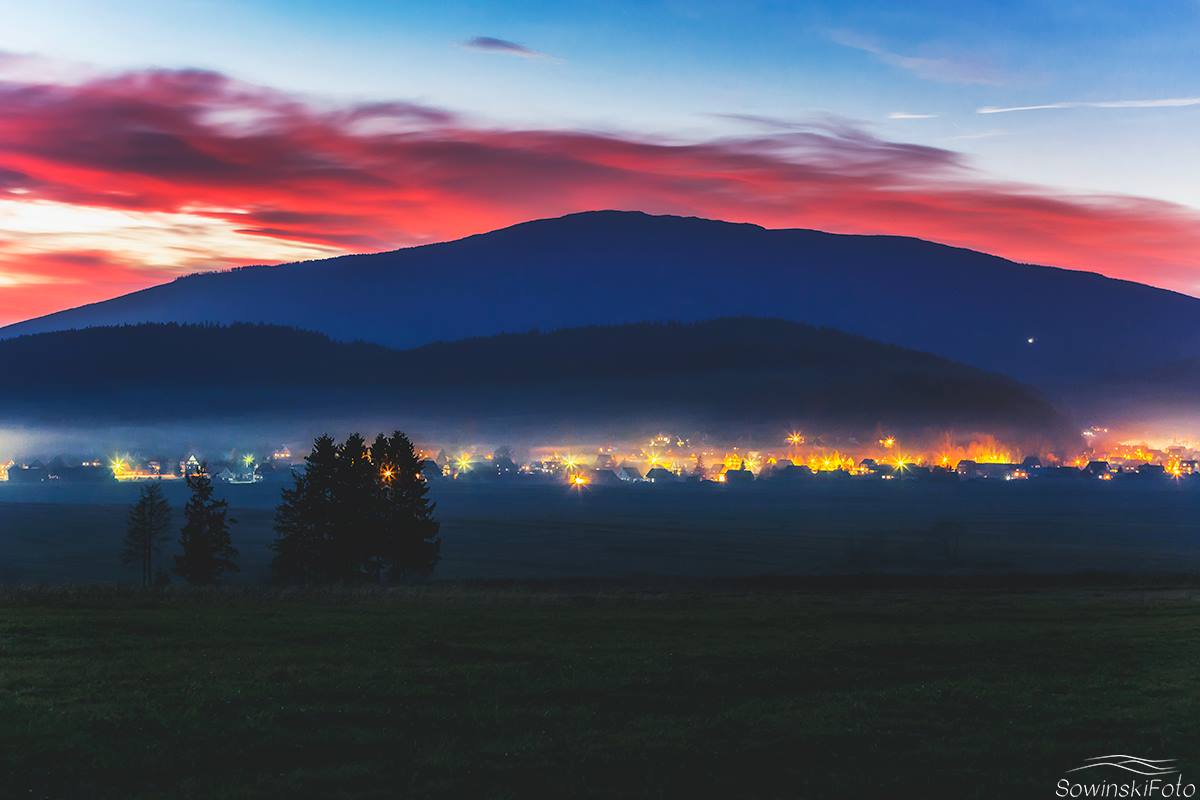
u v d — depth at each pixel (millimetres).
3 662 28094
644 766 19812
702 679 27406
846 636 37375
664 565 119438
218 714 22734
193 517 88562
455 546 142750
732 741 21406
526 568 115688
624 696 25531
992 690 26719
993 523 193125
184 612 40844
